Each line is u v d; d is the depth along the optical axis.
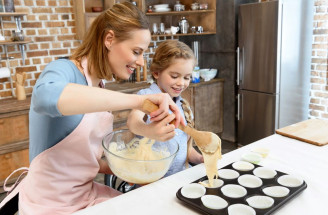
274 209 0.83
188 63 1.35
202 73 3.59
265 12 3.05
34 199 1.07
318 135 1.46
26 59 2.97
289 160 1.22
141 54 1.04
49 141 1.03
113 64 1.04
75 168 1.10
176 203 0.92
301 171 1.12
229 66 3.57
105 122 1.15
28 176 1.11
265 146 1.38
